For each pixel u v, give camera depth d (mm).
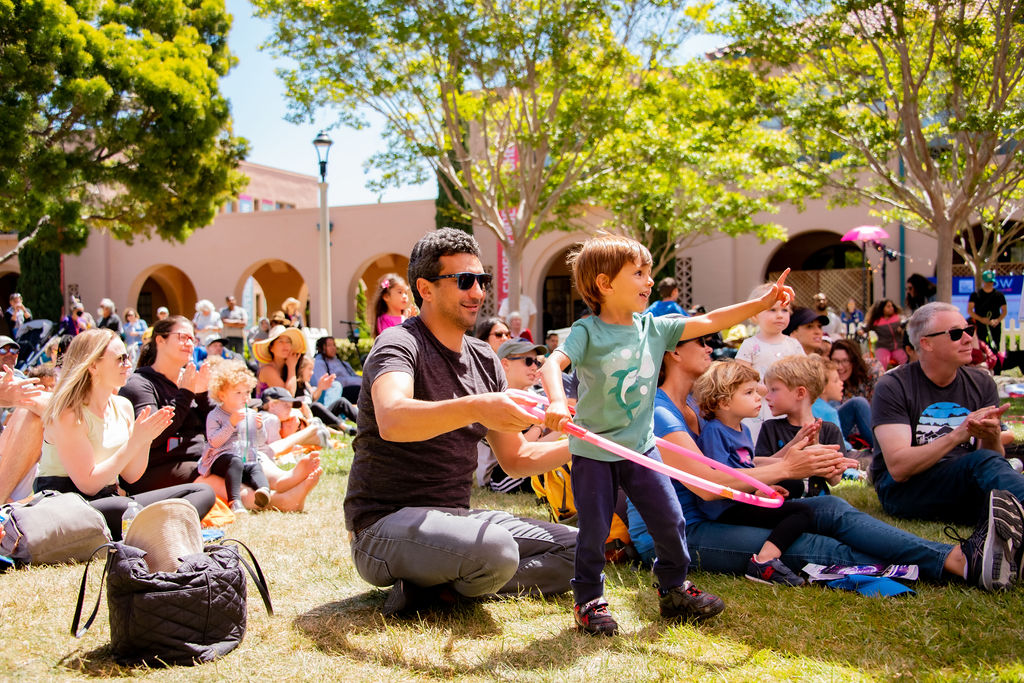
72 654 2662
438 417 2471
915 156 11523
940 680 2365
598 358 2947
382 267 30969
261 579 2965
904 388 4348
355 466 3125
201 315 16078
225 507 4832
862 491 5289
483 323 6789
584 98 13023
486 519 3277
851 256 23844
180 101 16719
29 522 3713
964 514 4203
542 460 3195
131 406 4500
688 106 13719
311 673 2504
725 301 20688
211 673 2502
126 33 17188
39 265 26547
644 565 3727
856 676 2430
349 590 3367
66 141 17047
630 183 16391
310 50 12422
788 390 4359
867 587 3209
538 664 2562
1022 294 12320
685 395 3877
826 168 13914
